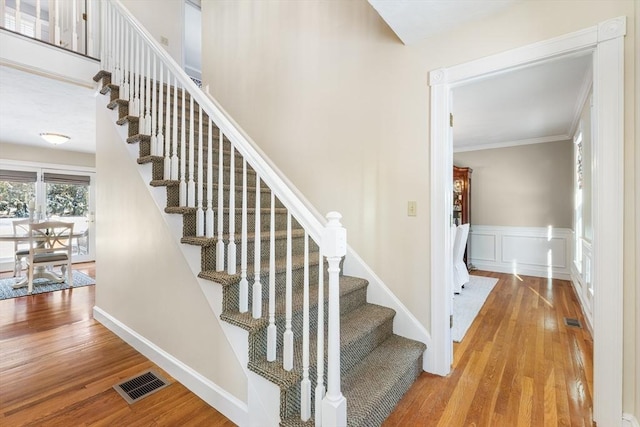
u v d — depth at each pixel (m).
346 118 2.55
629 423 1.51
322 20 2.72
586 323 3.05
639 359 1.46
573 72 2.88
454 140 5.41
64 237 4.48
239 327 1.57
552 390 1.92
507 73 1.91
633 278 1.50
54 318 3.12
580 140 3.92
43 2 5.02
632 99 1.51
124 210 2.52
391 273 2.31
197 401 1.81
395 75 2.29
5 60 2.58
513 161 5.48
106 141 2.77
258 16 3.23
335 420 1.25
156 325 2.21
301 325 1.78
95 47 3.36
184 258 1.94
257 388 1.51
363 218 2.45
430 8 1.83
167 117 2.18
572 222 4.90
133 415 1.69
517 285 4.54
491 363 2.25
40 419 1.65
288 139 2.95
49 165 6.12
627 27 1.52
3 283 4.53
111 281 2.77
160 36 4.40
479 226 5.80
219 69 3.63
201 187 1.90
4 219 5.68
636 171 1.49
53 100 3.52
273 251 1.51
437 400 1.82
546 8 1.73
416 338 2.19
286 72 2.97
